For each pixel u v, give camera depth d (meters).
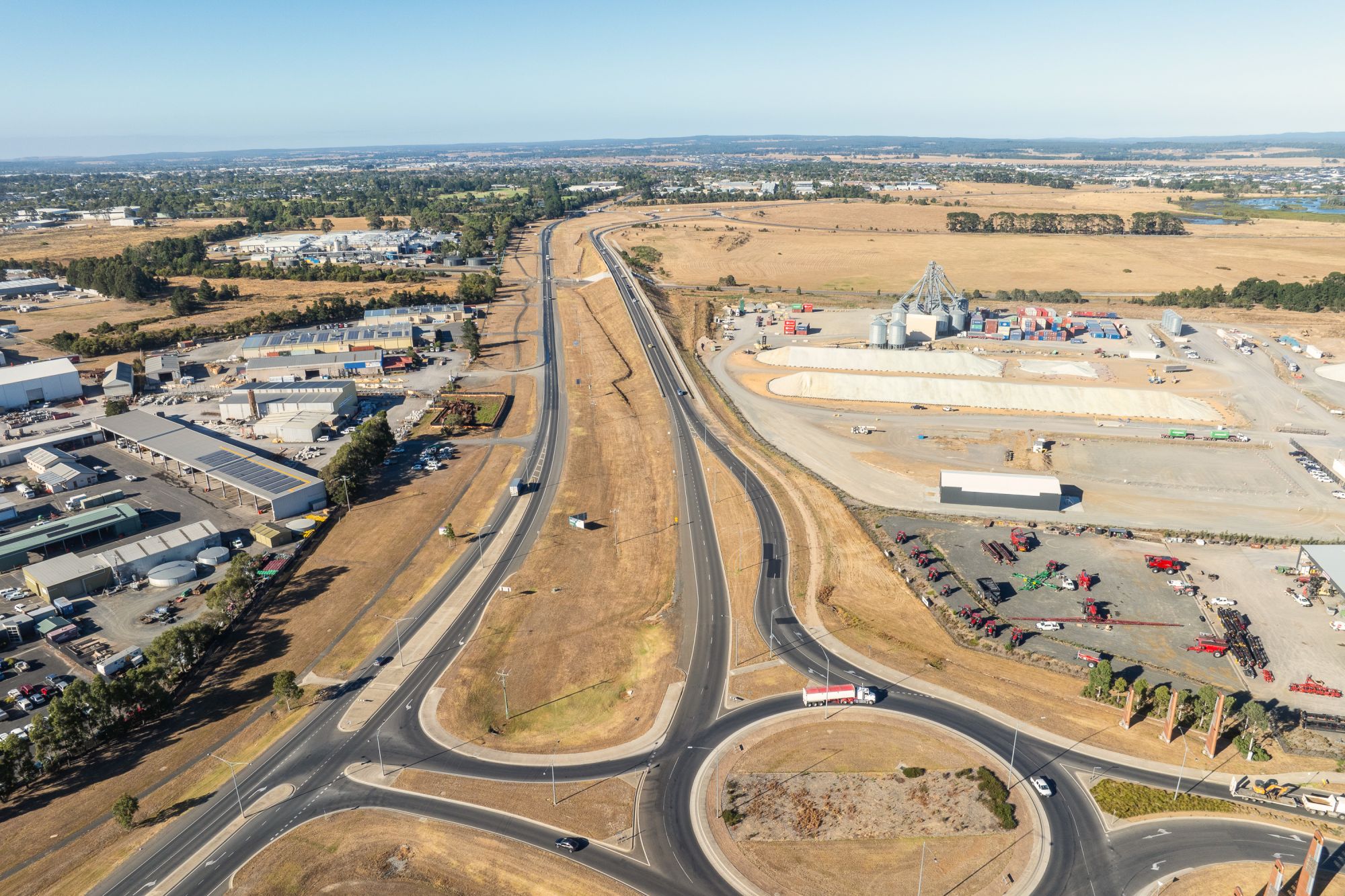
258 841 84.12
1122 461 175.50
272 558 138.75
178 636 109.19
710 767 94.12
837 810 87.62
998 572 133.12
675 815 87.50
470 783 92.00
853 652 114.12
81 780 92.25
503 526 150.88
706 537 145.88
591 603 126.56
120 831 85.06
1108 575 132.00
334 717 102.38
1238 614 120.81
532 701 105.44
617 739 98.81
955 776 91.88
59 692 105.19
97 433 192.88
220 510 155.88
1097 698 103.56
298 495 154.00
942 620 121.44
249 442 189.75
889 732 98.81
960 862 81.25
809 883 79.06
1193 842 82.81
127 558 132.88
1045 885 78.44
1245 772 91.75
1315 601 124.00
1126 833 83.94
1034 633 117.88
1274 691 104.31
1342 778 90.62
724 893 78.12
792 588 129.75
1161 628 118.31
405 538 146.62
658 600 127.50
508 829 85.62
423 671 110.75
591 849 83.19
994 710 102.25
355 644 116.62
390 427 199.50
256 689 107.44
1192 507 154.38
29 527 144.50
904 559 137.88
